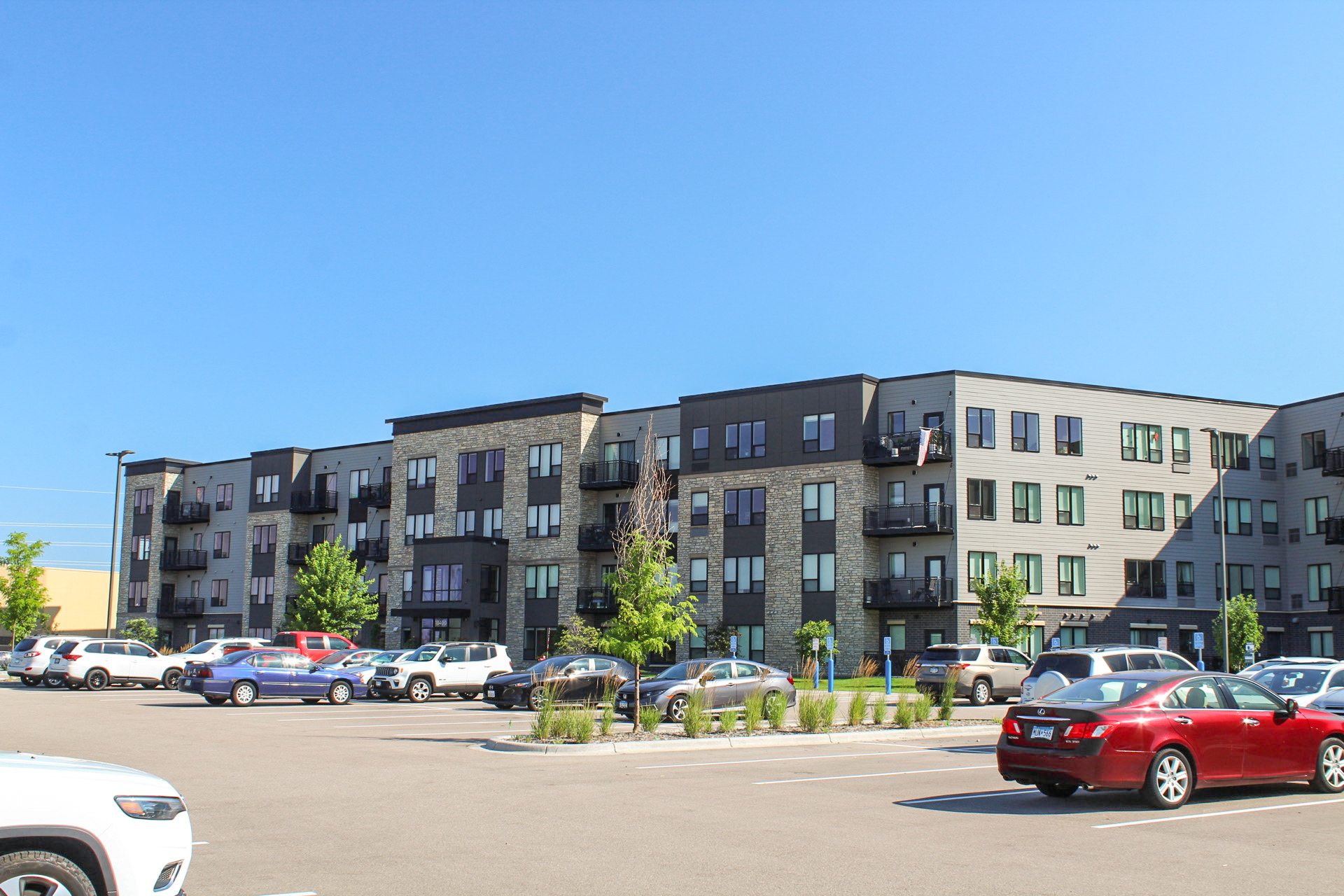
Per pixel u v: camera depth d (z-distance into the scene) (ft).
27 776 21.45
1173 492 174.81
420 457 213.05
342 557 189.06
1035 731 43.19
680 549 181.16
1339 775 46.42
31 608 187.73
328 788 48.98
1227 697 44.80
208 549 244.63
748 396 178.70
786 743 71.61
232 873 30.99
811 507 169.99
